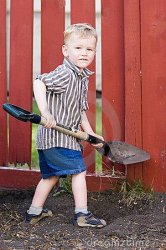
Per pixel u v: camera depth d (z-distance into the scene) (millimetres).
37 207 2898
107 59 3273
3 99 3385
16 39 3334
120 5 3234
